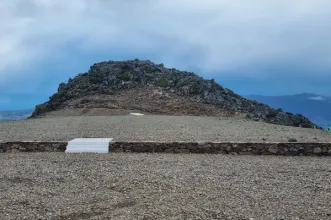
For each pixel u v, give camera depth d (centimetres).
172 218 805
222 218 808
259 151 1716
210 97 6278
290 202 930
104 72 7544
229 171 1316
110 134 2300
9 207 887
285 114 5847
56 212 852
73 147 1794
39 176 1238
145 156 1652
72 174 1266
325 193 1021
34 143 1805
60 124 3228
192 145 1748
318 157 1656
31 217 815
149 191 1038
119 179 1183
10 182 1156
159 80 7219
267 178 1205
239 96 6800
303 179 1191
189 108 5688
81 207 889
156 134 2283
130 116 4325
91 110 5466
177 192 1027
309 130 2978
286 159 1597
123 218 807
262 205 902
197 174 1259
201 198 964
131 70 7550
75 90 7194
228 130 2633
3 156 1670
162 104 5966
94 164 1452
